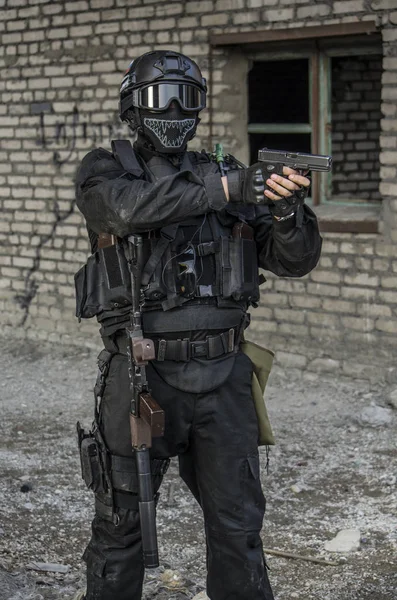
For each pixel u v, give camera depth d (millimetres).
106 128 9055
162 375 3352
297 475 6219
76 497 5863
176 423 3389
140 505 3291
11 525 5355
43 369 9086
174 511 5648
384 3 7223
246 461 3391
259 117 9414
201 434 3395
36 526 5379
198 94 3408
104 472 3439
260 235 3541
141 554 3518
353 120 10039
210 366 3371
